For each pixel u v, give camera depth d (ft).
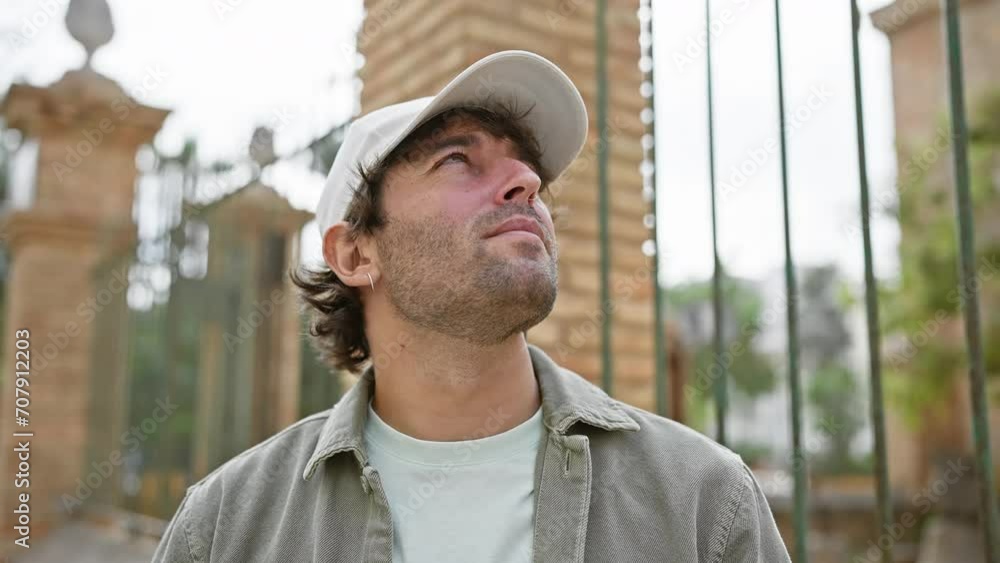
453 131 3.92
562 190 9.33
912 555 25.91
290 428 4.22
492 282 3.49
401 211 3.81
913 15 34.53
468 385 3.75
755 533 3.41
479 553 3.43
